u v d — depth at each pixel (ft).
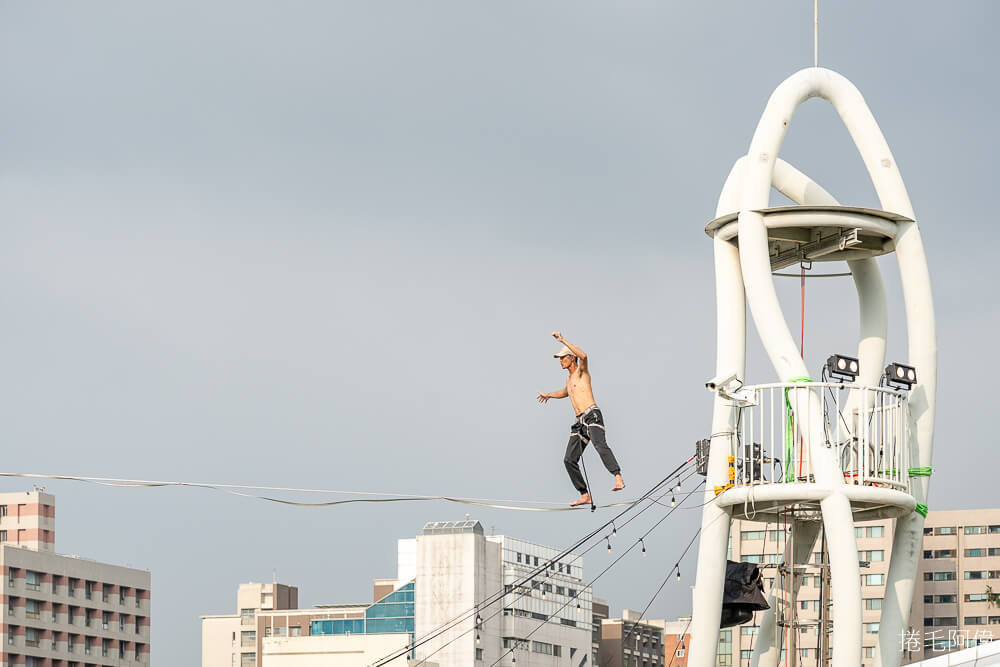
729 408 232.53
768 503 227.61
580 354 217.56
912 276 236.43
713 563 231.30
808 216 230.89
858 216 232.73
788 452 224.53
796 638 258.57
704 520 232.53
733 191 242.99
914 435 233.55
